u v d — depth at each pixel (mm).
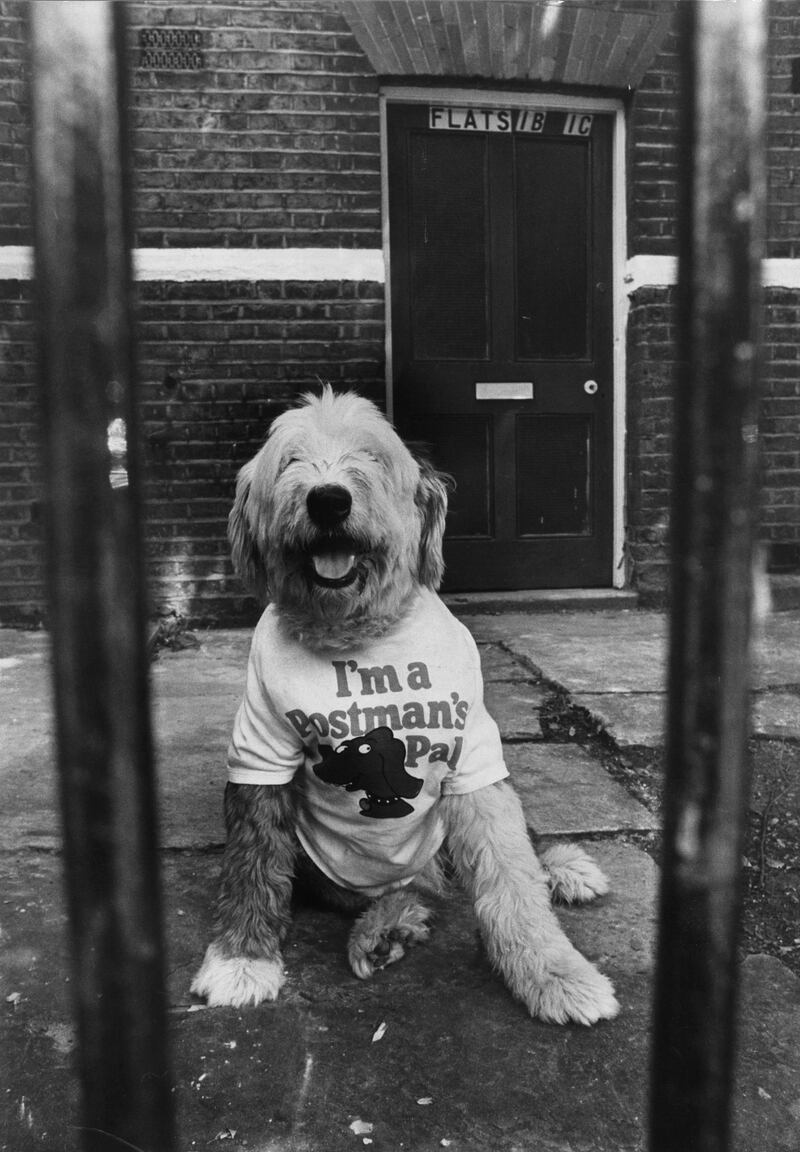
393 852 2004
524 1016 1779
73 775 623
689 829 673
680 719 655
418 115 5008
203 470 4852
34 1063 1630
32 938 2047
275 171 4762
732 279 566
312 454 1974
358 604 1923
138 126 4656
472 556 5332
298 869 2188
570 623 4953
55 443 552
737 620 621
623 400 5305
